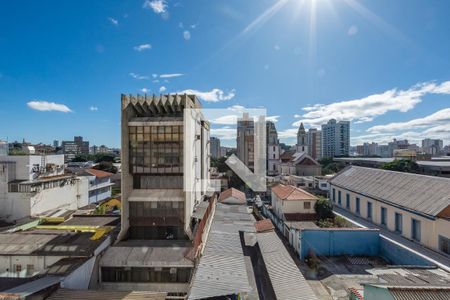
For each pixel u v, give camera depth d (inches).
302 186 1822.1
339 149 5044.3
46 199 1112.2
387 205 967.6
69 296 492.1
